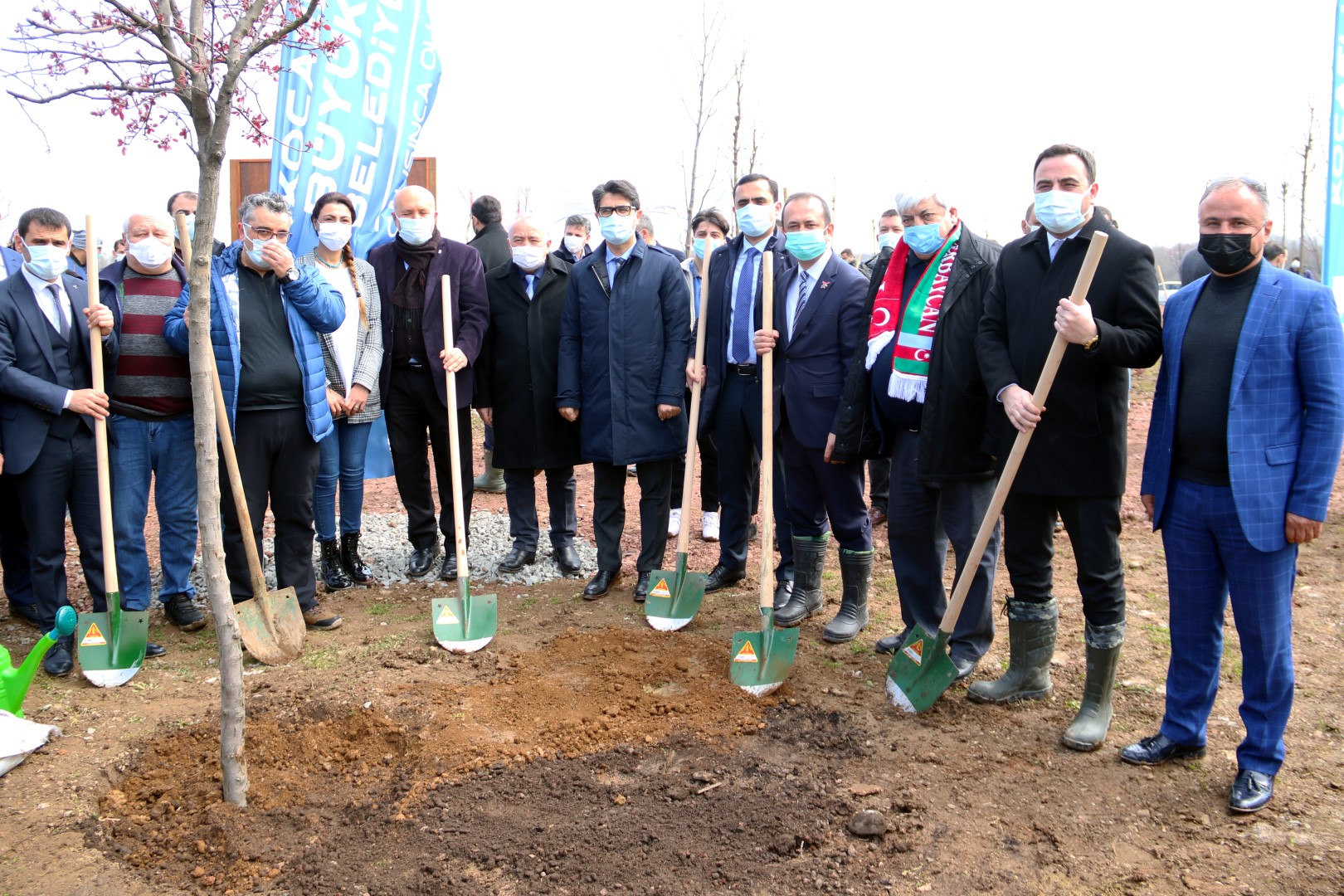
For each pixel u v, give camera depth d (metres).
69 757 3.56
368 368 5.37
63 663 4.36
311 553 5.00
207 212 2.87
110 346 4.64
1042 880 2.79
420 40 6.72
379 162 6.68
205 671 4.41
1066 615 5.01
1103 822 3.07
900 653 3.99
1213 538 3.22
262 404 4.63
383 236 6.78
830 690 4.15
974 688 3.97
